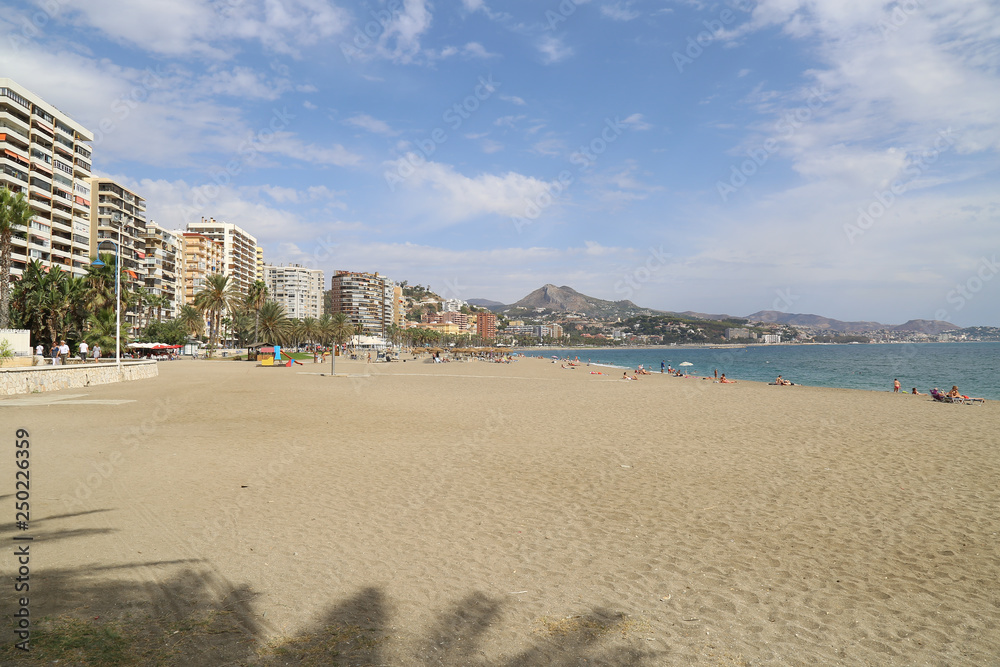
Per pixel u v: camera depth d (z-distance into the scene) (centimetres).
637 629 454
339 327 12219
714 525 731
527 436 1464
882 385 4531
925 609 497
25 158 6856
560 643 427
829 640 442
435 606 486
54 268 4944
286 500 821
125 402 2153
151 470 1002
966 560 610
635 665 399
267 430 1507
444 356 9969
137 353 6719
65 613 445
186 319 9712
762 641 438
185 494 841
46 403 2088
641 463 1125
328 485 918
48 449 1194
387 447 1283
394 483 941
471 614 473
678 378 4859
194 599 482
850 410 2138
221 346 11756
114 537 643
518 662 397
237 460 1105
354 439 1386
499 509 796
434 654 404
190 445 1261
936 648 430
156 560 574
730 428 1625
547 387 3444
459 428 1605
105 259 5141
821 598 518
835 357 11581
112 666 366
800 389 3472
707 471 1054
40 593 484
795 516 772
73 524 690
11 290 4984
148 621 438
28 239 6825
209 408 2002
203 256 13212
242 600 484
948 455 1209
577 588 533
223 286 7819
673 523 739
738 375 6034
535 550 633
